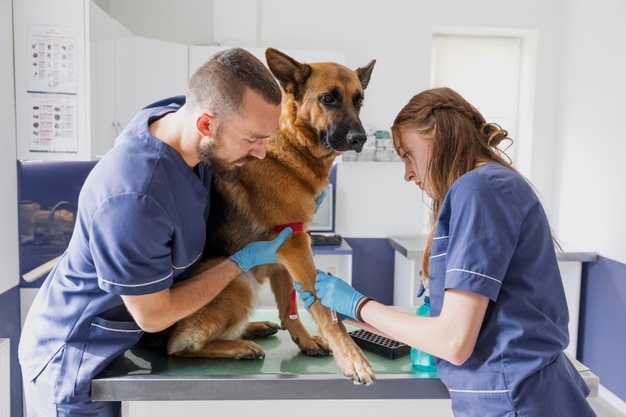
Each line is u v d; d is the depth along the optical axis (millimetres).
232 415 1678
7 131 2498
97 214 1099
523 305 1113
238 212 1455
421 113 1199
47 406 1285
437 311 1198
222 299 1394
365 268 4172
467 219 1090
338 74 1525
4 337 2438
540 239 1141
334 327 1318
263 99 1081
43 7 2549
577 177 3762
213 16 3926
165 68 3518
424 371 1334
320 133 1485
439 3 3961
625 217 3152
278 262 1412
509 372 1103
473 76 4242
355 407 1723
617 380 3203
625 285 3148
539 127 4113
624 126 3188
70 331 1259
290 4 3900
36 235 2854
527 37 4164
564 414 1138
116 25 3039
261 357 1414
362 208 4113
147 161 1136
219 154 1155
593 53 3576
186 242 1252
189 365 1357
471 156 1178
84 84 2611
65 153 2641
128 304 1157
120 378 1260
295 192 1437
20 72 2568
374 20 3947
